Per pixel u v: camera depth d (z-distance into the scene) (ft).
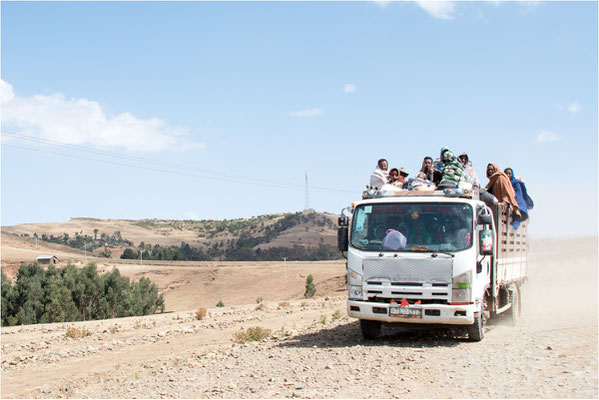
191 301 483.92
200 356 45.03
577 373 28.81
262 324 70.54
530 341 40.22
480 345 39.73
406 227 41.50
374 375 31.30
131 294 251.19
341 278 400.67
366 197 44.39
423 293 39.88
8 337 72.79
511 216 52.95
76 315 226.99
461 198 41.96
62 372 46.21
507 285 50.96
